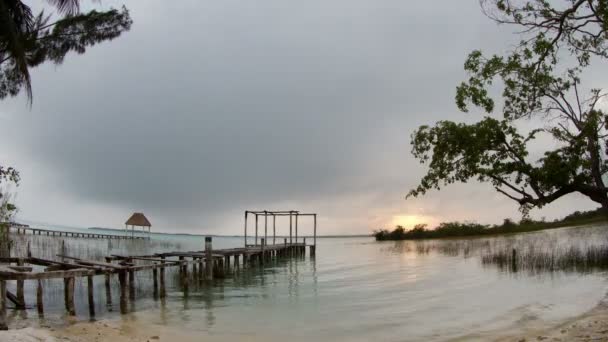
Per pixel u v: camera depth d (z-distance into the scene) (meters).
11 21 15.98
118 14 22.80
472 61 14.34
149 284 22.97
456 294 18.41
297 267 34.25
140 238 90.00
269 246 40.81
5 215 22.03
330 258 44.38
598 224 56.28
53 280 21.91
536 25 12.80
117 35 23.31
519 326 11.98
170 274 27.34
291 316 14.42
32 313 13.73
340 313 14.85
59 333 10.15
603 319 11.88
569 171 13.67
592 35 12.79
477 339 10.73
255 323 13.35
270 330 12.41
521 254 32.69
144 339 10.79
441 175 15.40
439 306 15.70
